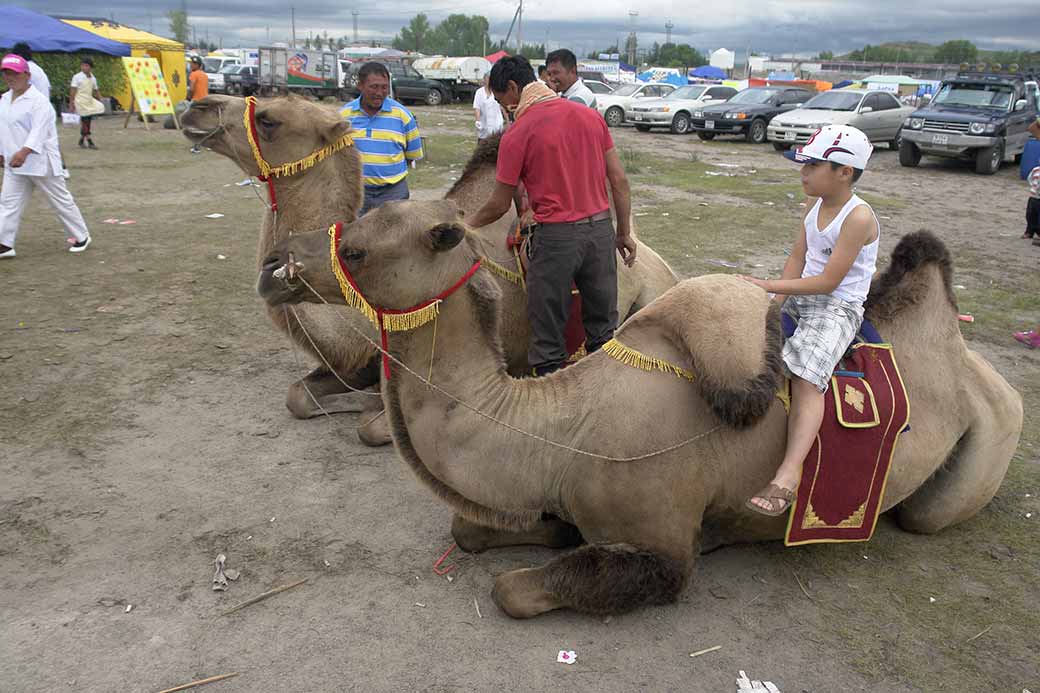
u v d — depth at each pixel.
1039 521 4.82
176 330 7.80
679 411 3.78
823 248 3.96
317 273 3.64
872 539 4.61
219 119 5.42
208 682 3.49
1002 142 20.52
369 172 7.46
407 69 41.94
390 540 4.57
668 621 3.92
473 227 5.00
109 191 15.02
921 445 4.15
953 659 3.70
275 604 4.01
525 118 4.80
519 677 3.54
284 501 4.94
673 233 12.31
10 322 7.78
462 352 3.71
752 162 21.81
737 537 4.26
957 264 11.01
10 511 4.73
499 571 4.30
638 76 61.22
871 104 24.70
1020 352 7.75
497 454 3.75
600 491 3.77
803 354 3.80
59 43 27.19
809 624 3.92
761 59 80.38
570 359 5.30
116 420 5.93
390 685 3.49
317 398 6.00
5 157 9.66
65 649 3.66
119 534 4.56
